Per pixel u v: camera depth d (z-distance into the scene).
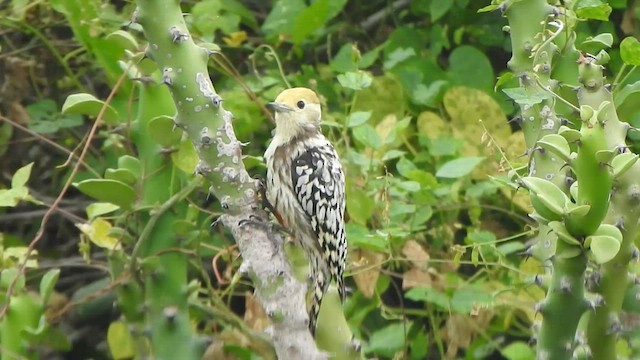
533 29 7.31
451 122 10.84
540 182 5.30
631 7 11.52
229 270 9.60
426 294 10.07
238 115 10.68
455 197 10.48
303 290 5.95
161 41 5.95
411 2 12.26
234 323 9.15
